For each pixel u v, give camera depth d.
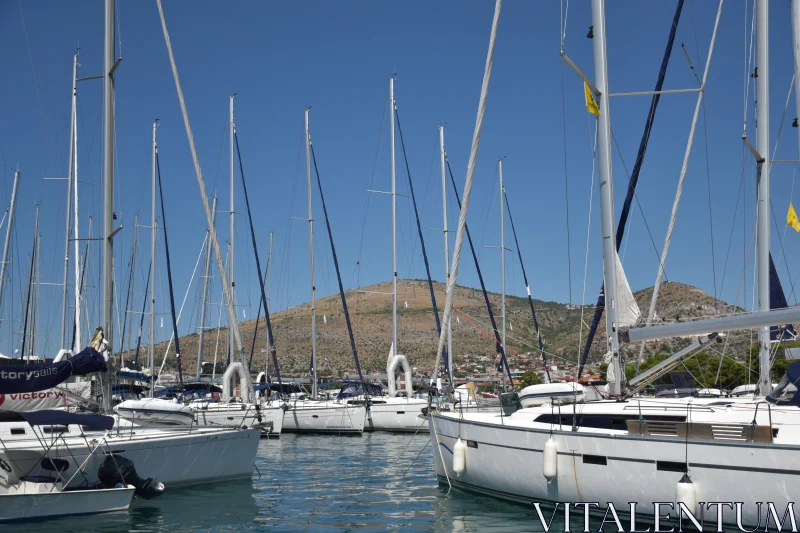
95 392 14.50
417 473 16.81
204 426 15.60
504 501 12.30
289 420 28.05
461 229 13.83
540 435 11.30
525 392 13.31
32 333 32.94
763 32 14.38
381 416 28.41
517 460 11.73
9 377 11.95
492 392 33.28
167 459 13.81
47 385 12.42
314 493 14.05
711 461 9.39
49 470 12.26
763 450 8.99
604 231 12.57
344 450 22.09
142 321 39.03
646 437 10.00
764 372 13.63
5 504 11.03
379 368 78.44
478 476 12.68
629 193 16.08
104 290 14.20
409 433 27.81
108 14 14.77
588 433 10.66
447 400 14.49
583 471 10.70
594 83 12.81
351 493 14.02
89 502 11.76
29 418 11.48
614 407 11.45
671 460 9.73
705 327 11.05
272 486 14.84
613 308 12.41
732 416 10.21
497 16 13.62
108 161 14.41
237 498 13.49
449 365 31.08
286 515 12.06
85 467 12.60
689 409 10.61
